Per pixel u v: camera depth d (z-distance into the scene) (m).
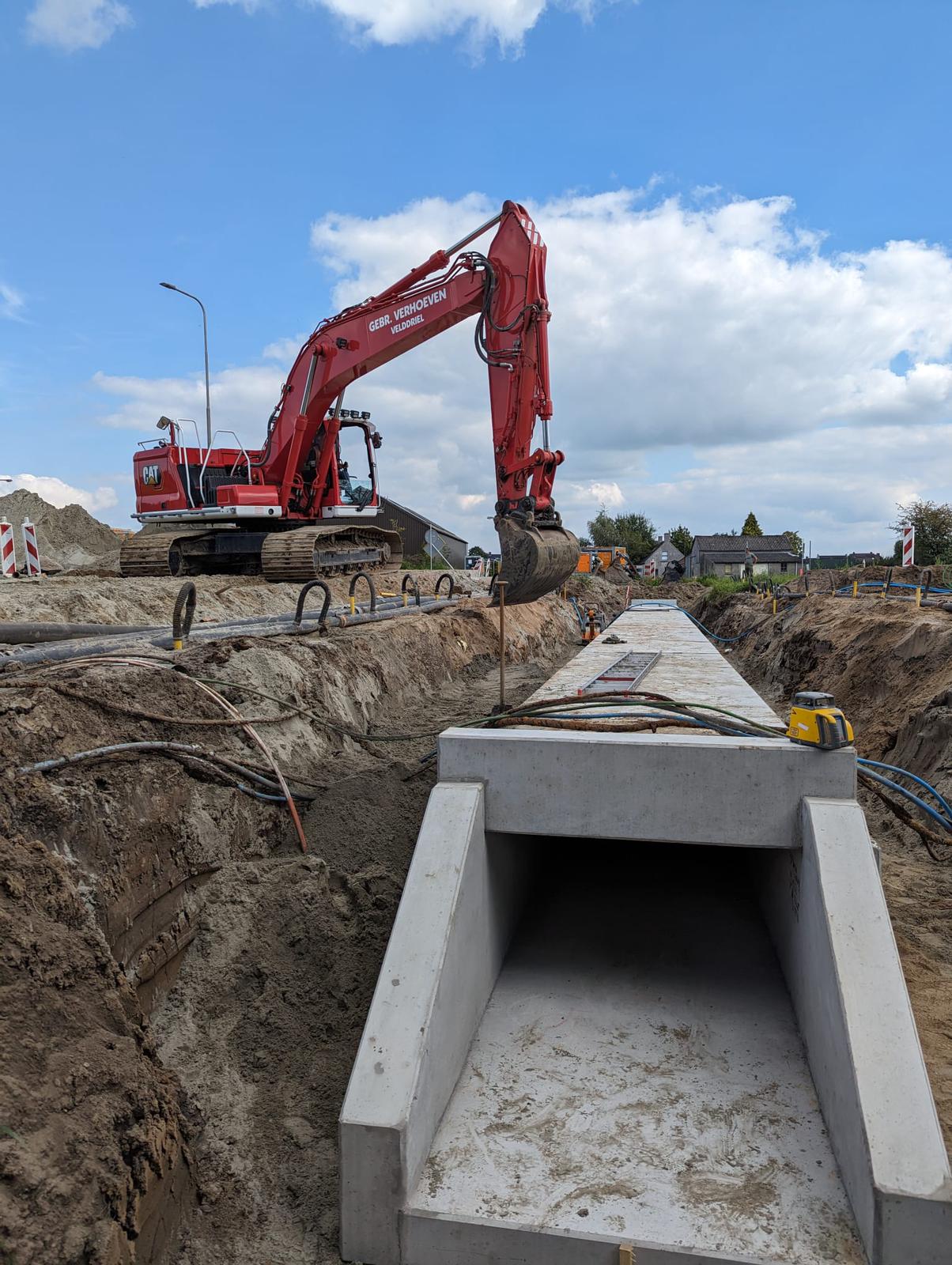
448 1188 3.45
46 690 4.60
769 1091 4.04
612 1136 3.76
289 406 15.95
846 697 11.40
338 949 4.84
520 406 11.18
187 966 4.54
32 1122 2.73
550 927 5.68
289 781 6.00
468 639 13.76
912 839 7.02
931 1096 3.20
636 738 4.55
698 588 36.72
